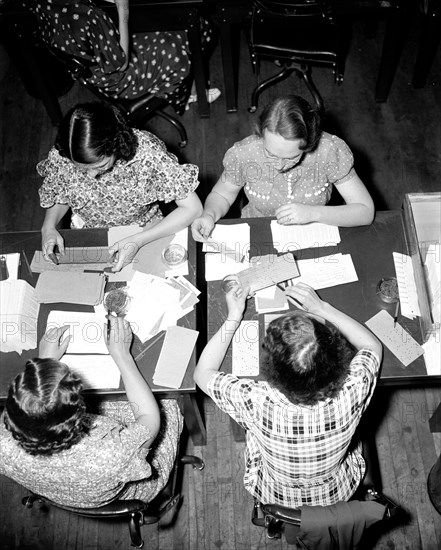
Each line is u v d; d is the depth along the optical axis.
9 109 3.72
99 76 2.76
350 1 2.83
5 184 3.44
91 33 2.52
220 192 2.31
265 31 3.00
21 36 2.99
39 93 3.39
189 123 3.54
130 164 2.11
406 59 3.67
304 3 2.71
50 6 2.44
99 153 1.85
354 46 3.76
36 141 3.59
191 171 2.17
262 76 3.68
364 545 2.31
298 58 3.04
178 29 2.87
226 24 3.02
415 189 3.25
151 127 3.53
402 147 3.38
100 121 1.82
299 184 2.24
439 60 3.66
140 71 2.87
